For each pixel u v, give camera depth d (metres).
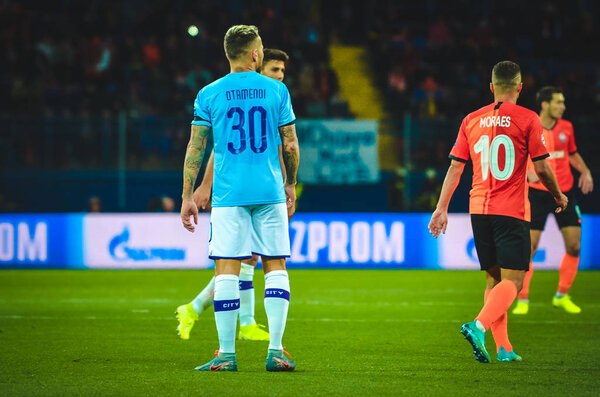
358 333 25.27
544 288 42.09
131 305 33.78
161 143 60.97
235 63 17.67
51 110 68.00
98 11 77.56
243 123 17.25
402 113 72.81
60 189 60.09
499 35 80.56
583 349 21.97
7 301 35.28
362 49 79.94
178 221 54.69
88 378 16.58
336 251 54.66
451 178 19.59
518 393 14.94
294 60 75.44
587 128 59.88
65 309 32.16
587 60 80.81
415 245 54.78
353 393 14.76
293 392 14.79
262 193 17.28
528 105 73.12
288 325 27.33
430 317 29.81
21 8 77.12
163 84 71.12
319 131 61.06
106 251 54.53
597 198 59.56
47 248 54.16
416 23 84.44
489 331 25.95
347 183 61.41
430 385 15.78
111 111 68.50
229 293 17.41
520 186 18.91
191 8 78.88
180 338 23.84
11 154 59.72
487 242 19.38
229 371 17.47
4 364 18.80
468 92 74.06
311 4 83.25
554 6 84.12
